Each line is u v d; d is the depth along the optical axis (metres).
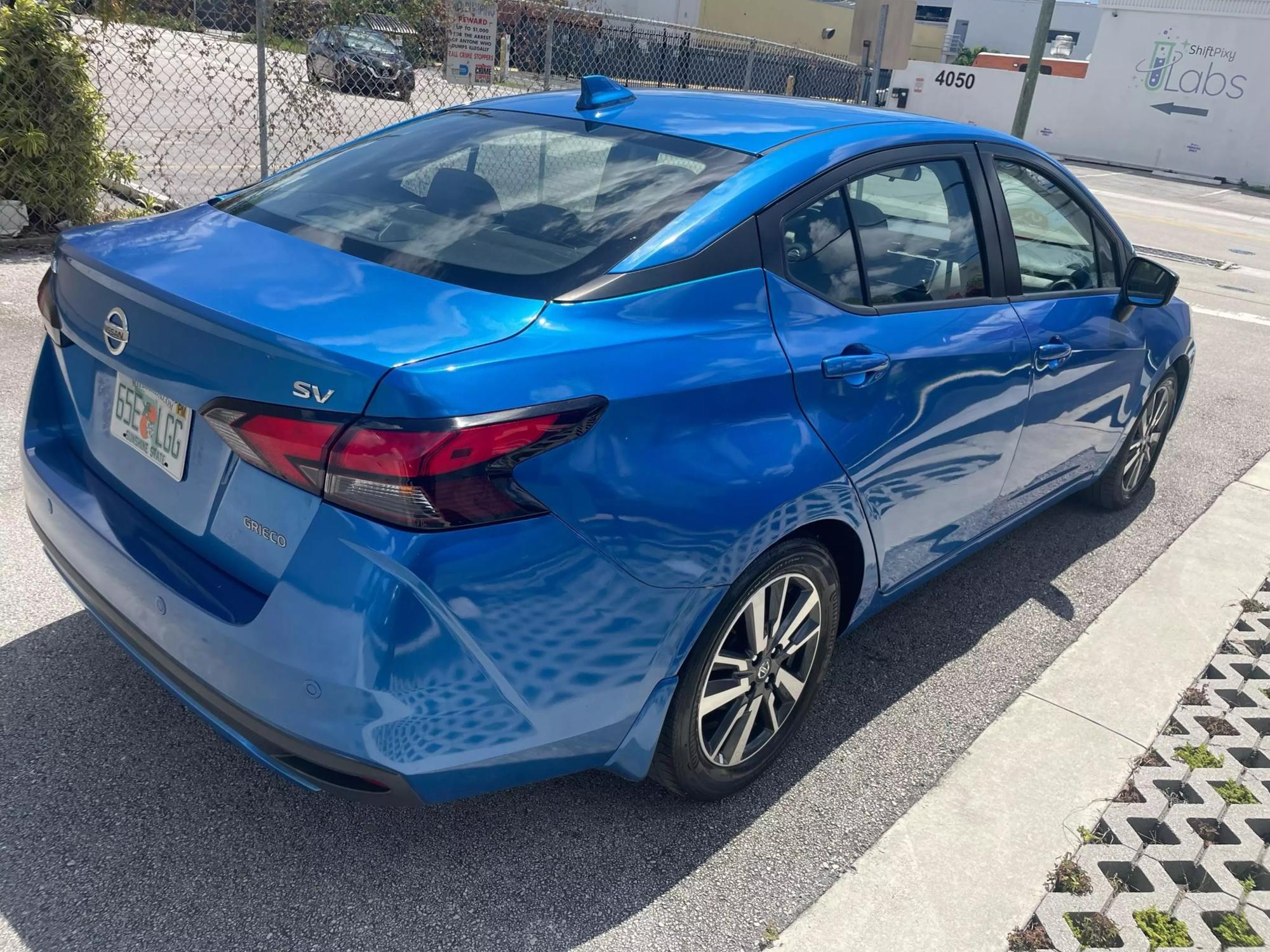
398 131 3.04
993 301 3.13
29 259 6.63
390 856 2.30
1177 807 2.70
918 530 2.93
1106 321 3.72
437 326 1.92
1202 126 27.64
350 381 1.74
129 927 2.05
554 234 2.29
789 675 2.59
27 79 6.63
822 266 2.54
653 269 2.20
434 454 1.71
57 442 2.48
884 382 2.57
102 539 2.17
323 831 2.35
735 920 2.22
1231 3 26.39
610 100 2.93
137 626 2.09
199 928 2.06
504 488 1.79
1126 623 3.69
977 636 3.51
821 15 38.69
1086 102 29.20
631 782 2.63
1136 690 3.26
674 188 2.43
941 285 2.94
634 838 2.42
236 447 1.86
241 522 1.92
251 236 2.35
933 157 2.97
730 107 2.96
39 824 2.27
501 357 1.85
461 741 1.90
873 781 2.71
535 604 1.88
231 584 1.96
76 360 2.40
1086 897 2.37
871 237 2.70
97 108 7.16
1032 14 55.16
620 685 2.09
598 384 1.94
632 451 1.98
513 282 2.11
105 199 8.11
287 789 2.46
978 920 2.28
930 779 2.74
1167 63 27.78
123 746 2.54
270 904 2.14
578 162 2.60
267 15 8.13
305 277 2.09
